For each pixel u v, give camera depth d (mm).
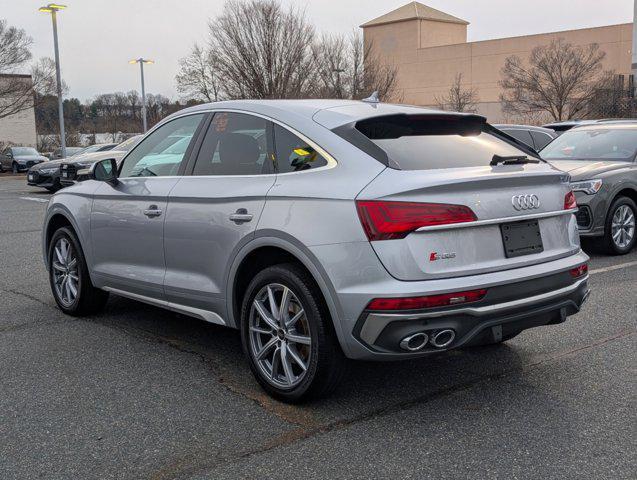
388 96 39719
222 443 3496
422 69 69688
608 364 4582
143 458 3346
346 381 4352
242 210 4121
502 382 4301
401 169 3668
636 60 33906
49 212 6062
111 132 57000
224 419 3785
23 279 7625
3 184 27766
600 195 8391
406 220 3479
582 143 9797
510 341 5113
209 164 4582
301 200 3818
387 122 4039
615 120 10492
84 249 5613
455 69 67062
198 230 4426
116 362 4738
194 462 3301
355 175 3695
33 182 20734
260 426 3691
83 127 58906
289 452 3391
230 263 4207
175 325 5656
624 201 8703
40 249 9789
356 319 3545
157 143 5156
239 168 4359
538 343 5055
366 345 3562
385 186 3553
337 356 3773
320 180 3809
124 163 5434
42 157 38344
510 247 3820
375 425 3688
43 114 60938
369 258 3506
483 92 65375
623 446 3410
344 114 4055
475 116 4309
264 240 3939
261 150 4266
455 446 3434
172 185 4730
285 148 4113
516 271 3777
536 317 3895
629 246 8836
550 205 4062
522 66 52094
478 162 4012
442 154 3963
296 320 3875
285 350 3951
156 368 4613
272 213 3934
